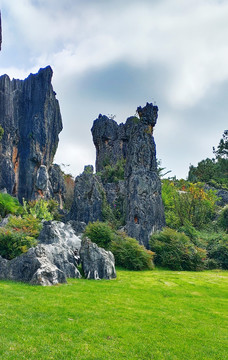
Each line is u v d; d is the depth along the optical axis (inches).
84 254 815.1
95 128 2842.0
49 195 2165.4
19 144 2217.0
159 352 322.0
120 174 2219.5
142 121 1690.5
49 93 2388.0
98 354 301.6
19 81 2368.4
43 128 2278.5
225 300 617.3
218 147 3917.3
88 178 1812.3
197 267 1202.0
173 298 603.5
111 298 540.1
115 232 1304.1
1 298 454.0
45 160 2274.9
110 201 1925.4
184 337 374.9
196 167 3575.3
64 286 603.8
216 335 394.3
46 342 314.5
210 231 1775.3
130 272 993.5
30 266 628.7
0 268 639.8
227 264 1288.1
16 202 1683.1
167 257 1197.7
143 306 506.3
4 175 2000.5
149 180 1541.6
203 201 2048.5
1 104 2123.5
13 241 791.1
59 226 1206.3
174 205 2009.1
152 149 1656.0
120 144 2615.7
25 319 372.8
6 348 291.4
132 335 361.7
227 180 3142.2
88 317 408.8
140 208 1481.3
